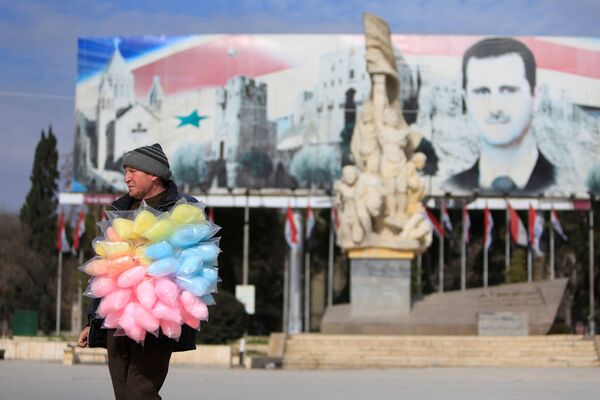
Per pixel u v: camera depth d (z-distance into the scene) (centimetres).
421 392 2994
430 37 12488
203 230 1119
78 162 12694
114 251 1084
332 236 11719
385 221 6944
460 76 12450
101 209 12575
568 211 12962
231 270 13112
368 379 3772
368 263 6938
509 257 12544
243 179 12544
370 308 6881
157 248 1079
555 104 12406
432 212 13025
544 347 5841
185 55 12731
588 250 12731
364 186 6931
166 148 12675
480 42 12469
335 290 13488
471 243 13225
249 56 12662
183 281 1086
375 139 7081
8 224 12962
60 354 5228
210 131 12638
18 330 9050
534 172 12338
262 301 13238
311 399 2653
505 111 12388
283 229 13100
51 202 13188
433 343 5969
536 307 6850
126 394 1123
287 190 12469
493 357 5700
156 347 1120
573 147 12350
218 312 7350
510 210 11231
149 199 1195
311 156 12488
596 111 12388
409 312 6881
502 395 2889
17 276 12094
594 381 3678
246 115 12612
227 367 5125
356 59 12519
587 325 12056
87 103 12750
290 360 5666
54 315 12800
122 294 1079
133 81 12744
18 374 3553
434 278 13238
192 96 12681
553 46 12450
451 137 12381
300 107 12569
